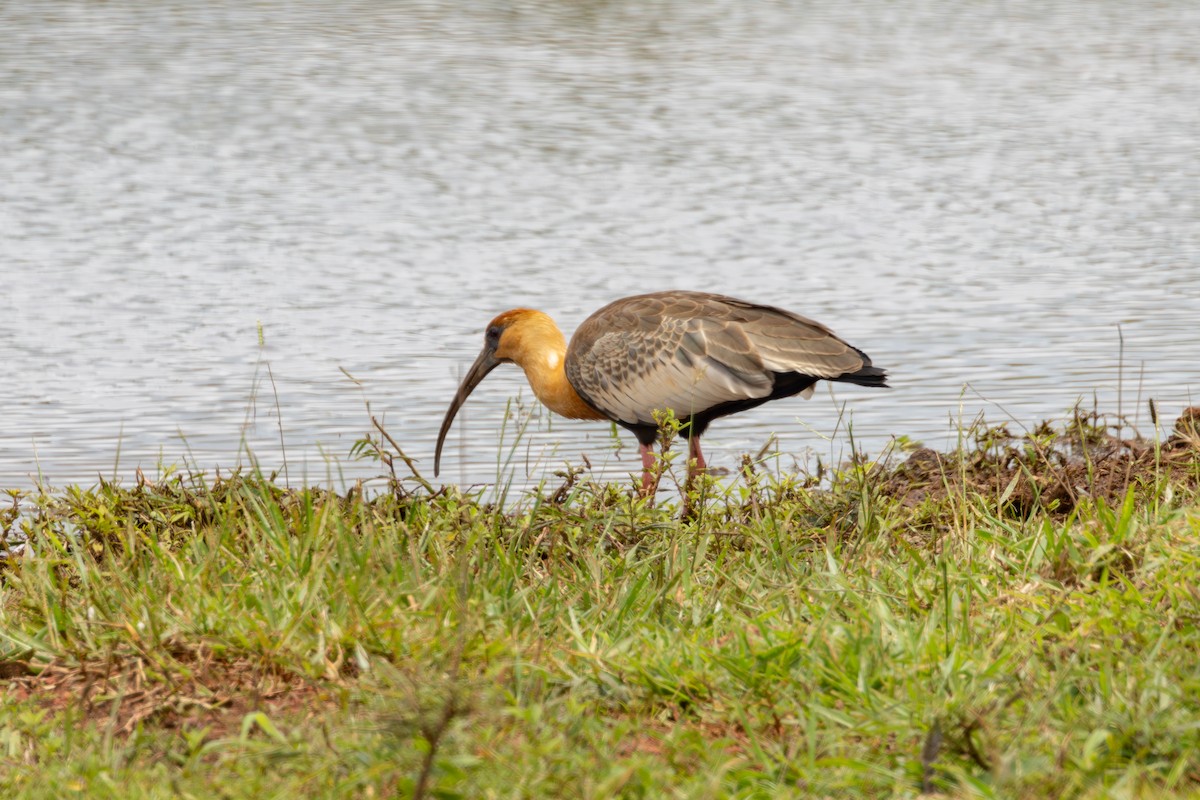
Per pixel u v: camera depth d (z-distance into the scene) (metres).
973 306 20.22
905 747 6.52
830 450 14.11
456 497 10.32
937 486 11.55
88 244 24.69
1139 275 22.06
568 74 44.59
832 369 12.64
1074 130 36.78
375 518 9.59
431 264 23.33
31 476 13.16
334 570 8.38
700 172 31.61
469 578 8.35
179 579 8.41
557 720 6.73
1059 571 8.19
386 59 46.69
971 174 31.41
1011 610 7.74
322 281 22.14
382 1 58.91
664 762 6.49
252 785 6.24
